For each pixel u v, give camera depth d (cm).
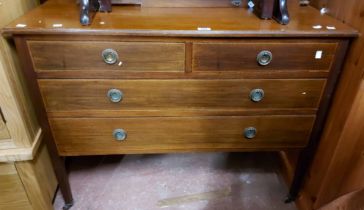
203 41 88
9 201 114
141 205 129
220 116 105
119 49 88
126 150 112
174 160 155
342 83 99
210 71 94
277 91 100
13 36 84
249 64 93
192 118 105
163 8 109
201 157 157
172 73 94
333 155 104
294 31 87
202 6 112
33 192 114
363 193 61
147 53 89
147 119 104
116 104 99
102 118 102
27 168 106
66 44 87
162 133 108
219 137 110
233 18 99
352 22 92
